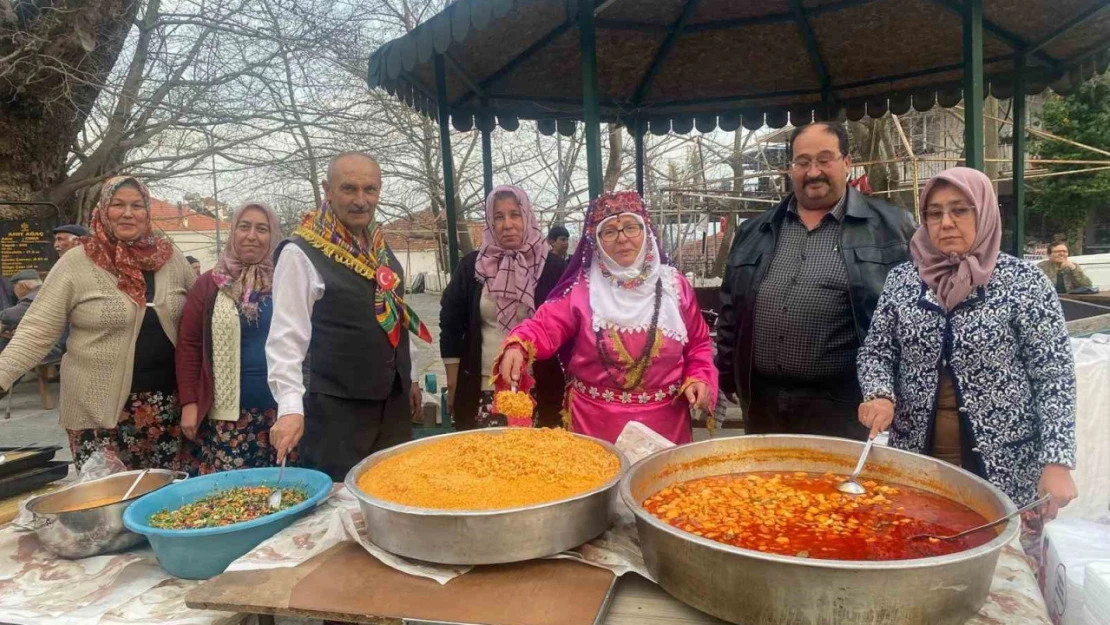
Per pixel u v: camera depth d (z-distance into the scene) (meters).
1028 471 1.92
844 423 2.53
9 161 7.84
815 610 1.05
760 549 1.30
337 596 1.30
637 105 5.18
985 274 1.88
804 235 2.60
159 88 9.28
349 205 2.25
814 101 5.09
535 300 3.05
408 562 1.41
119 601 1.49
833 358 2.49
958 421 1.99
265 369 2.71
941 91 4.75
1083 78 4.21
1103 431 3.08
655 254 2.36
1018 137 4.32
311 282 2.19
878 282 2.43
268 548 1.52
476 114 5.02
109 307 2.61
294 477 1.94
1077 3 3.60
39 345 2.54
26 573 1.60
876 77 4.79
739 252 2.79
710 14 4.10
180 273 2.86
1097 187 15.46
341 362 2.28
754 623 1.10
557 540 1.38
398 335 2.40
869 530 1.38
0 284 7.71
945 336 1.96
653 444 1.93
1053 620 1.44
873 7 3.94
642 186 5.54
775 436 1.78
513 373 2.20
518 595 1.28
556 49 4.34
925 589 1.03
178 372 2.69
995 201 1.91
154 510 1.77
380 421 2.42
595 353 2.33
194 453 2.86
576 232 13.47
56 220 8.20
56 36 7.48
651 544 1.26
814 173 2.47
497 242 3.09
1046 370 1.84
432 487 1.54
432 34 2.99
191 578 1.58
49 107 7.64
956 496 1.52
